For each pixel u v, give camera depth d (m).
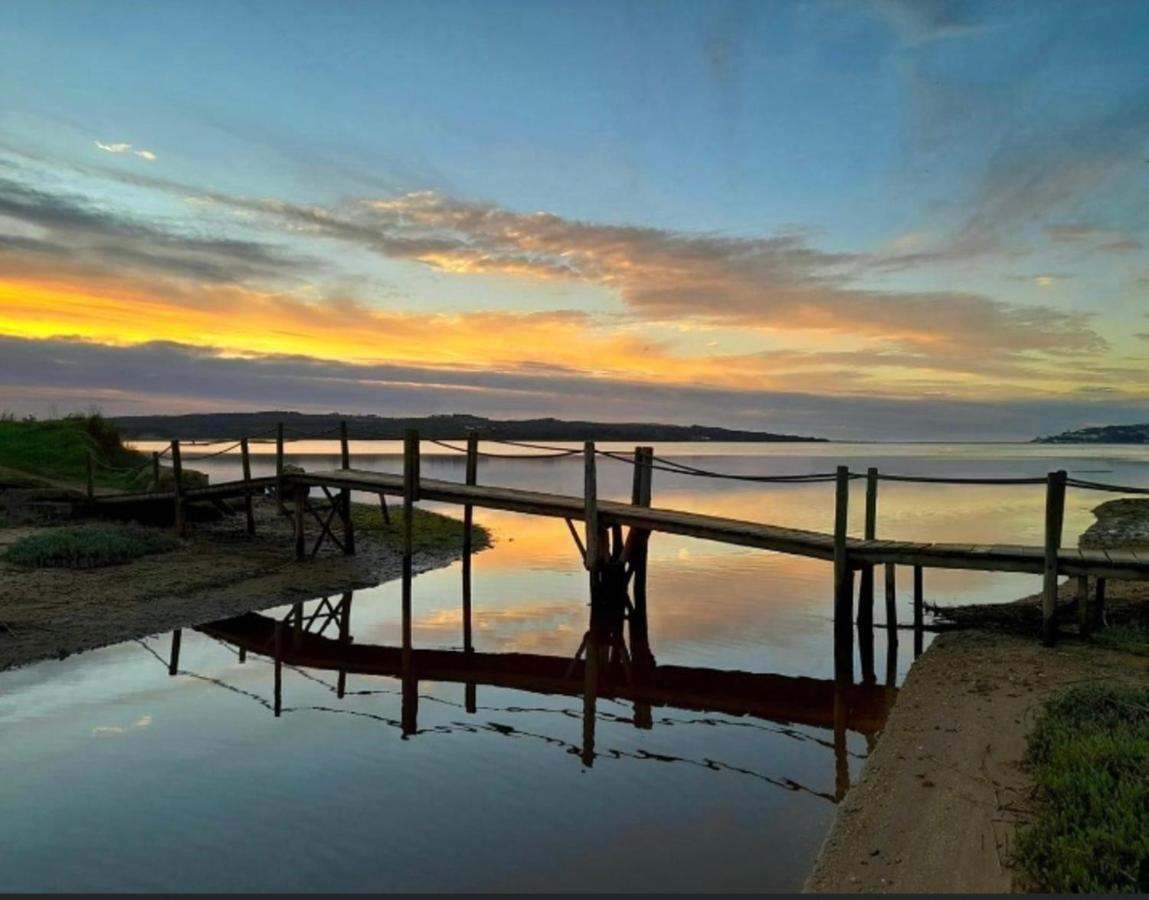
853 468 75.62
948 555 12.09
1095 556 11.57
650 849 6.68
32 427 30.72
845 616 12.38
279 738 9.25
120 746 8.84
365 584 18.86
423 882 6.14
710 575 20.20
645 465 16.33
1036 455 134.25
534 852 6.63
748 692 11.55
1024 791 6.91
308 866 6.36
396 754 8.87
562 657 13.46
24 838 6.77
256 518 26.19
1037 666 10.54
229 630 14.45
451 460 83.44
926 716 9.09
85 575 16.89
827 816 7.35
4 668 11.53
